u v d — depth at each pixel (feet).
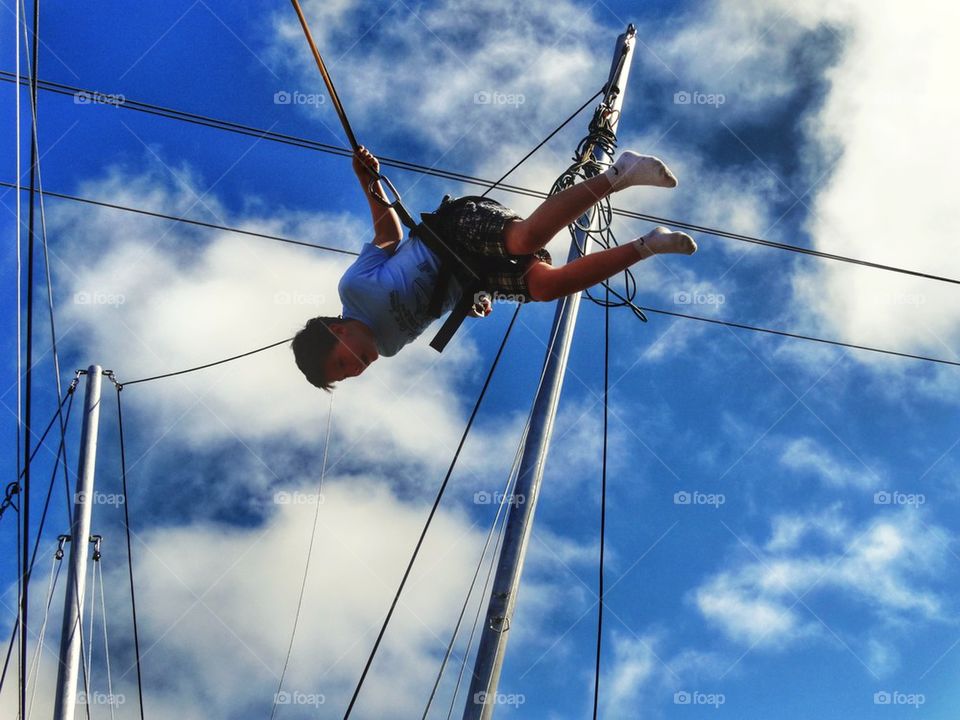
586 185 13.98
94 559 33.58
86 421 34.65
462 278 14.90
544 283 14.52
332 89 15.81
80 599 32.01
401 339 15.20
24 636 24.58
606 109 26.73
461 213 14.93
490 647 22.30
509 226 14.47
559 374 24.75
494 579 22.97
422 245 15.07
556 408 24.58
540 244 14.24
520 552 23.16
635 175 13.70
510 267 14.76
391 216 16.10
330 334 14.90
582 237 24.31
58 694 30.66
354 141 15.76
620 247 14.19
